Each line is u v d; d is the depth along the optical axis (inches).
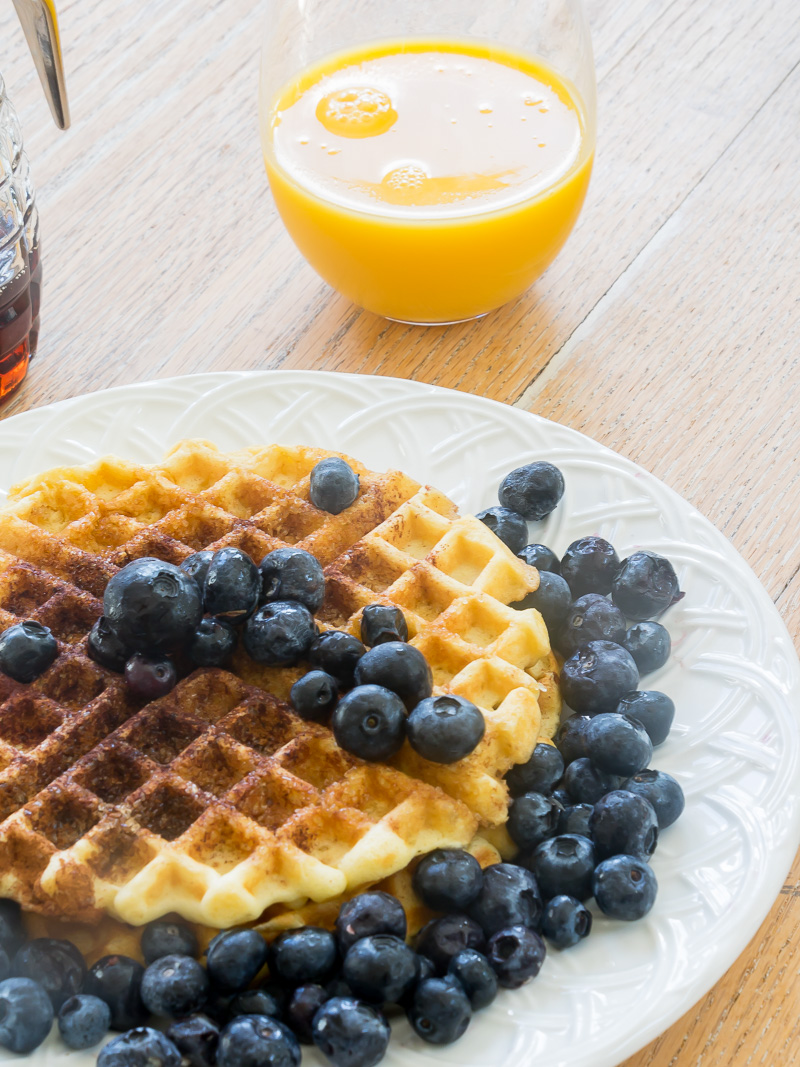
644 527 20.1
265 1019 16.1
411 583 19.1
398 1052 16.2
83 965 16.7
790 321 23.2
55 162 25.1
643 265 23.8
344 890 17.1
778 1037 17.4
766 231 24.2
